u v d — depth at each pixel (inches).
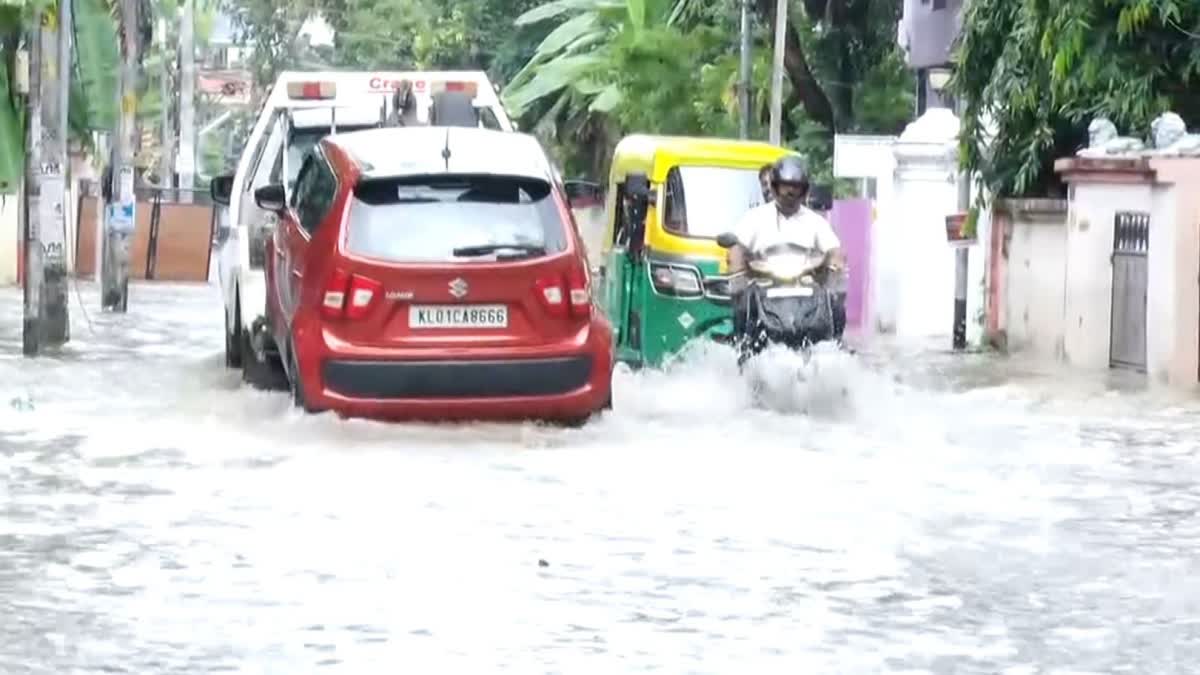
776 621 429.4
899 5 1782.7
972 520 555.8
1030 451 700.0
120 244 1421.0
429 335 688.4
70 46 1111.6
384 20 2773.1
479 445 669.9
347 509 552.7
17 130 1068.5
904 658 398.9
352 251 687.7
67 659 390.6
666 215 964.6
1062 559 504.1
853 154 1417.3
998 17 1167.6
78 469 620.4
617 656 396.5
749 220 788.0
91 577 466.3
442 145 719.7
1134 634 424.2
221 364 966.4
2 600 442.0
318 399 689.6
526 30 2409.0
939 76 1402.6
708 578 471.8
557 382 695.1
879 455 676.7
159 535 515.2
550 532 524.1
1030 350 1176.2
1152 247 1000.2
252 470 617.3
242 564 481.4
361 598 445.1
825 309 781.3
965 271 1226.0
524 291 692.7
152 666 385.1
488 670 383.2
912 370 1045.2
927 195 1371.8
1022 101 1147.9
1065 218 1133.7
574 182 866.1
